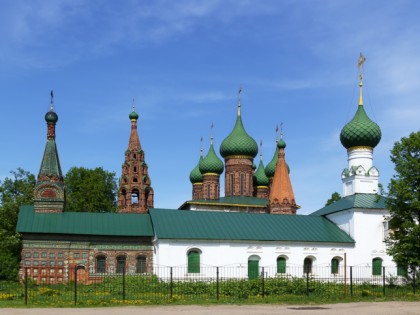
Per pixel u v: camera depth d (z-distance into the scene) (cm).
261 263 6412
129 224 6550
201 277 6153
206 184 9488
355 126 7331
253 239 6375
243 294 4784
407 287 5597
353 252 6719
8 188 9450
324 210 7400
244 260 6347
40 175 6662
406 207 5259
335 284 5772
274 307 3869
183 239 6166
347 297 4584
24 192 9181
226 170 9131
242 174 9031
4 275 7350
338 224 7081
